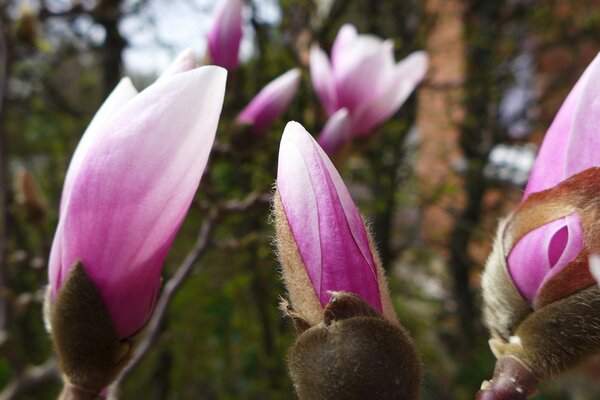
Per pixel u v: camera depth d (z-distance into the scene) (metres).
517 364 0.13
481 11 0.73
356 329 0.11
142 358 0.27
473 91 0.70
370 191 0.65
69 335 0.13
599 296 0.12
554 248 0.13
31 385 0.32
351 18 0.67
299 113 0.52
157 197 0.12
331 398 0.11
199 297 0.59
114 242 0.13
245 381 0.61
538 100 0.75
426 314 0.78
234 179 0.49
